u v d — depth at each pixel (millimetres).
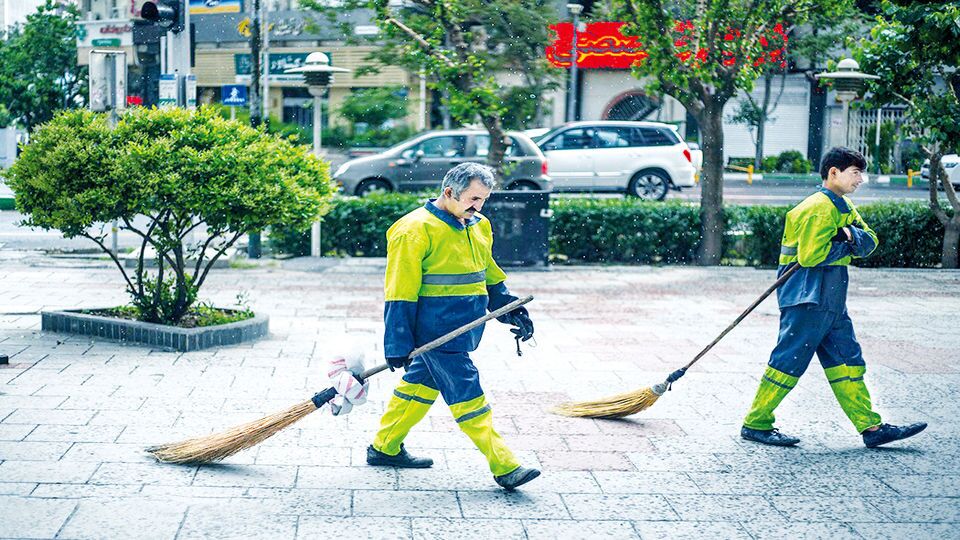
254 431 7656
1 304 14844
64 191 11703
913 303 16609
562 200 21812
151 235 12297
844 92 20516
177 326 12219
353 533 6609
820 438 9055
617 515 7074
